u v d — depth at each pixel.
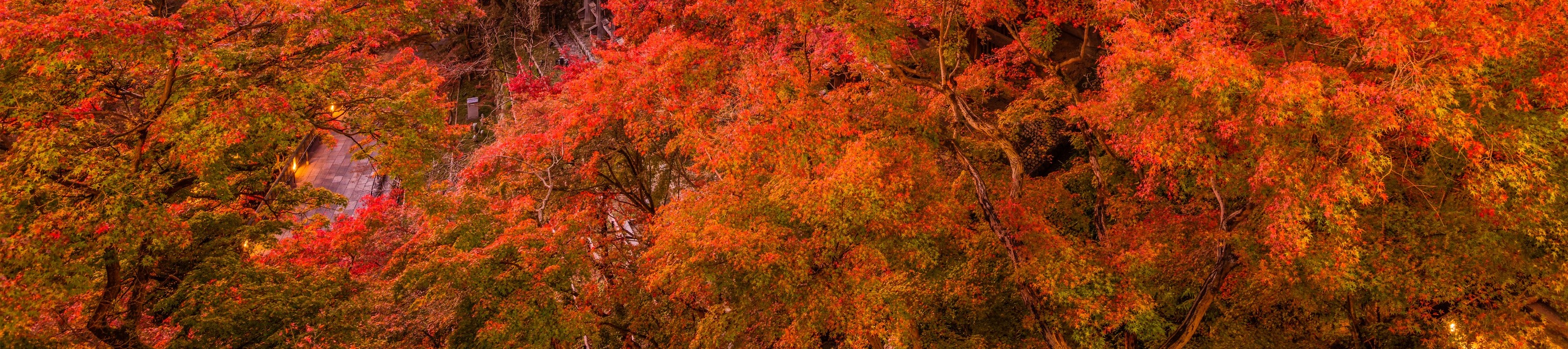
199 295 9.08
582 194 17.19
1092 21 11.97
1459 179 8.34
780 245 10.48
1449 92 6.77
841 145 10.92
